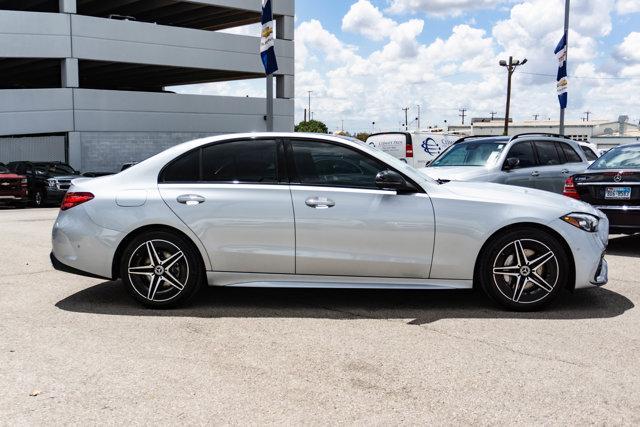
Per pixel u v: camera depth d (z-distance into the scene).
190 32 29.38
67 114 25.88
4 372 3.69
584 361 3.88
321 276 5.08
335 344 4.23
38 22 25.28
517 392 3.40
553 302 5.27
